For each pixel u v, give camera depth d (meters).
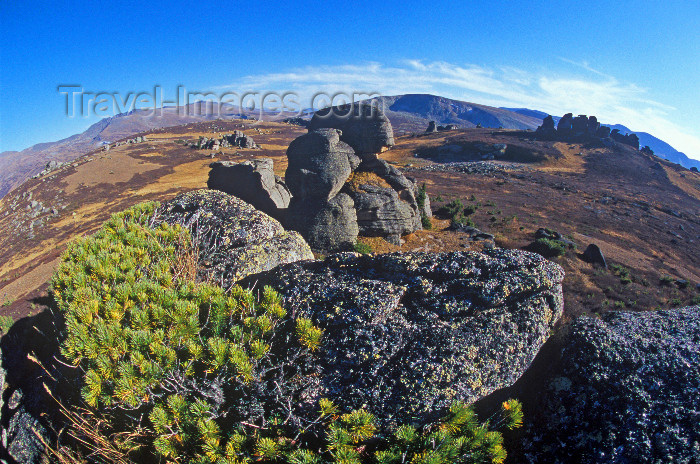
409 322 4.93
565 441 4.35
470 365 4.65
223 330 5.01
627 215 60.09
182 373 4.37
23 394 5.99
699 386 4.12
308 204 27.47
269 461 3.96
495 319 4.93
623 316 5.14
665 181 98.31
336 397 4.48
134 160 105.12
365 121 30.81
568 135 136.12
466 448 4.04
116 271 5.98
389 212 29.38
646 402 4.18
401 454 3.95
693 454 3.88
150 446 4.40
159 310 4.88
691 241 51.91
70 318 4.84
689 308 5.18
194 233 8.64
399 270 5.54
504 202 59.81
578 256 36.94
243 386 4.33
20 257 57.78
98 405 4.44
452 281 5.26
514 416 4.36
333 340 4.81
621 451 4.05
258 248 7.65
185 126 190.00
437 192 64.00
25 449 5.42
